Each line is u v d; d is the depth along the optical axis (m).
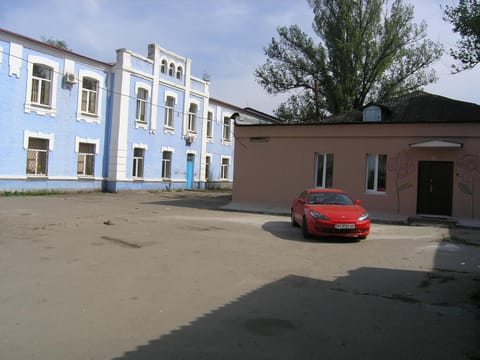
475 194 15.33
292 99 39.19
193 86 32.97
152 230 11.59
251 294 5.90
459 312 5.36
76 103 23.80
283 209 18.16
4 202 17.44
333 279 6.93
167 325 4.61
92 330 4.41
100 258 7.84
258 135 19.72
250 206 19.05
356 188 17.47
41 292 5.66
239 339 4.28
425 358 3.96
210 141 35.75
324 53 33.53
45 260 7.51
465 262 8.46
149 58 28.61
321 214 10.85
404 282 6.84
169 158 31.00
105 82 25.80
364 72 32.28
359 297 5.94
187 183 33.03
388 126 16.86
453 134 15.71
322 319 4.96
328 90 33.59
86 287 5.96
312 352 4.02
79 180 24.44
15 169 20.83
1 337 4.16
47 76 22.38
